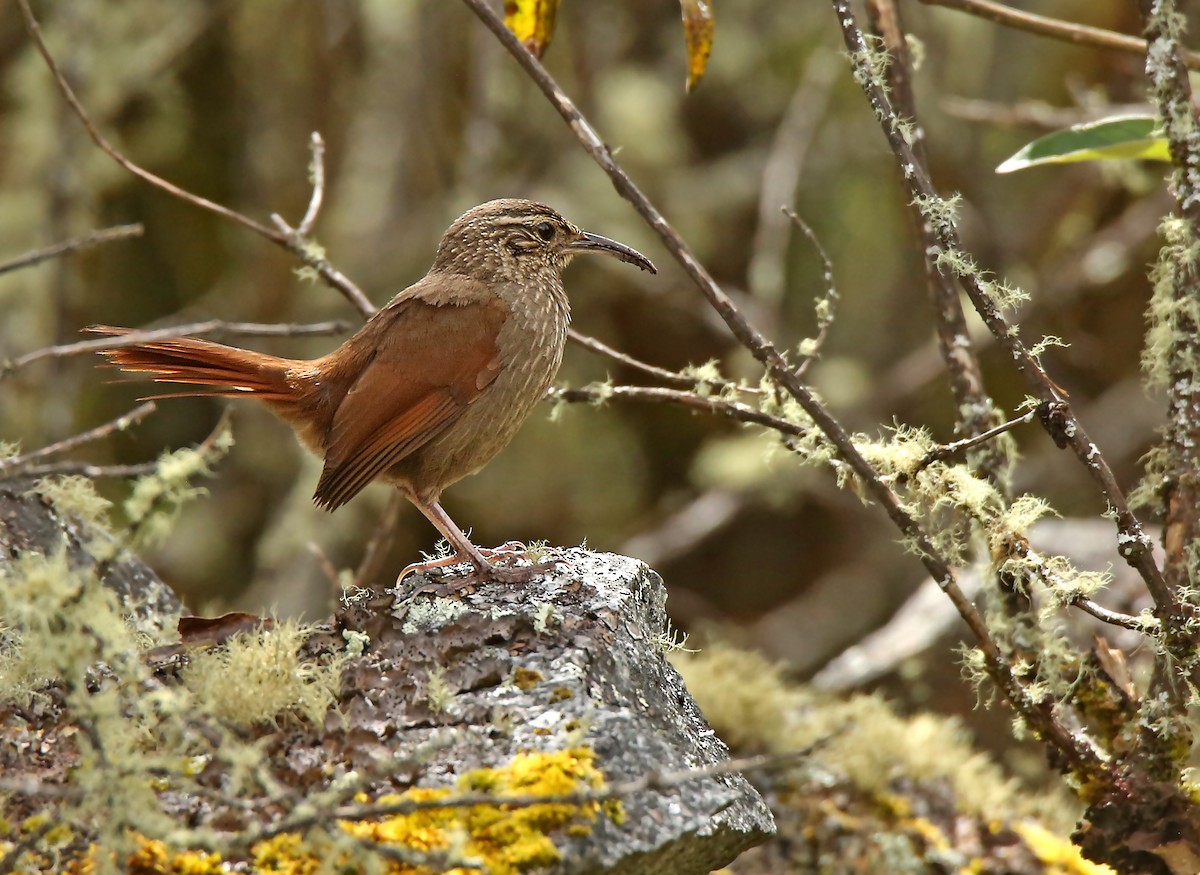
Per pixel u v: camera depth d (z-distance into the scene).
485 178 15.83
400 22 16.38
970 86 17.27
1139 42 7.97
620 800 5.69
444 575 7.77
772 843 8.91
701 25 7.85
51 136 15.09
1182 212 6.89
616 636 6.78
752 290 17.19
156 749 5.98
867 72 7.12
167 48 15.69
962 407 7.89
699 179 17.84
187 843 4.95
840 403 16.61
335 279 8.98
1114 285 16.62
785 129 16.62
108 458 16.36
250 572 16.22
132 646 6.04
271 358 9.00
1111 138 7.67
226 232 17.14
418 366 8.82
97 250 16.62
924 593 12.43
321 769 5.79
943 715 11.49
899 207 17.62
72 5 14.24
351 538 15.37
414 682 6.23
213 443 5.93
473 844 5.42
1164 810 6.77
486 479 17.17
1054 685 7.05
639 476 17.86
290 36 16.36
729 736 9.52
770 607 17.83
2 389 14.28
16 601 5.38
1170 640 6.55
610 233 16.77
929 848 8.87
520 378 9.11
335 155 16.42
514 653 6.41
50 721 6.28
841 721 9.60
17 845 5.26
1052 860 8.78
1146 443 15.79
